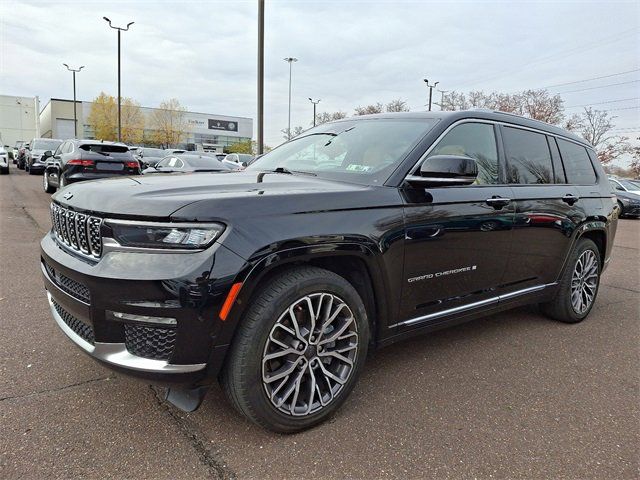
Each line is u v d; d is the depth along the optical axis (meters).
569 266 4.19
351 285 2.56
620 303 5.25
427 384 3.05
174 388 2.19
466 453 2.34
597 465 2.29
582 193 4.25
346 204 2.52
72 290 2.33
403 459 2.27
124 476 2.07
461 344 3.77
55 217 2.78
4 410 2.51
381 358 3.44
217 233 2.10
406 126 3.28
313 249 2.33
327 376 2.51
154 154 24.53
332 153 3.36
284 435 2.42
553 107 41.38
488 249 3.31
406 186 2.83
